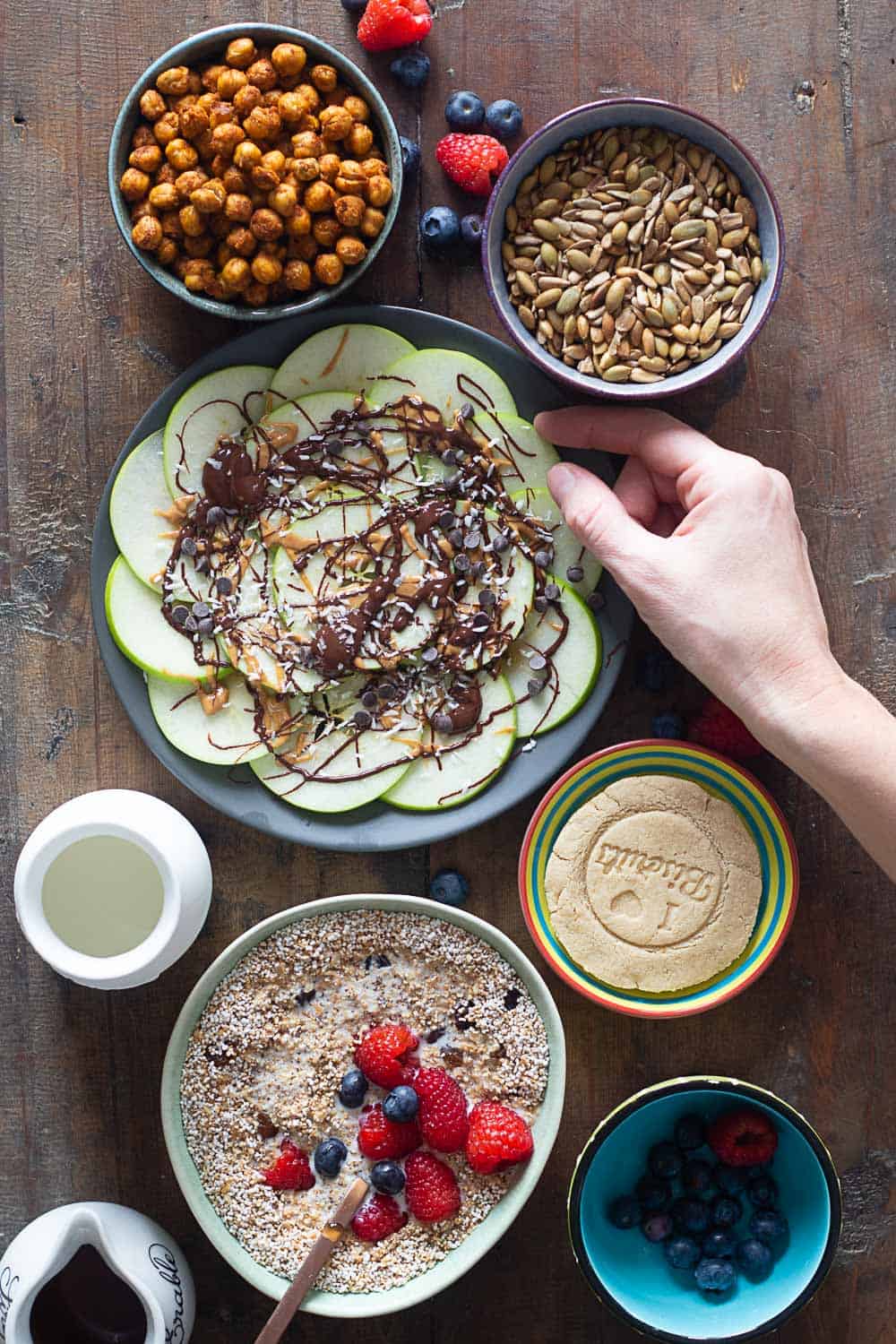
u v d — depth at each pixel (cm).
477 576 87
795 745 79
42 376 88
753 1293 85
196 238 82
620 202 83
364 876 89
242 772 87
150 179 82
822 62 88
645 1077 89
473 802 87
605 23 87
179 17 87
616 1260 85
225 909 89
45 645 89
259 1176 86
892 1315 89
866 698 80
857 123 88
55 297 88
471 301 88
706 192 83
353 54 87
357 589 86
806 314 88
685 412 88
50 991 89
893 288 88
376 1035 84
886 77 88
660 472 84
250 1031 86
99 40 87
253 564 86
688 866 86
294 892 89
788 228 88
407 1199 85
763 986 89
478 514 86
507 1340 89
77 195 88
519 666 87
